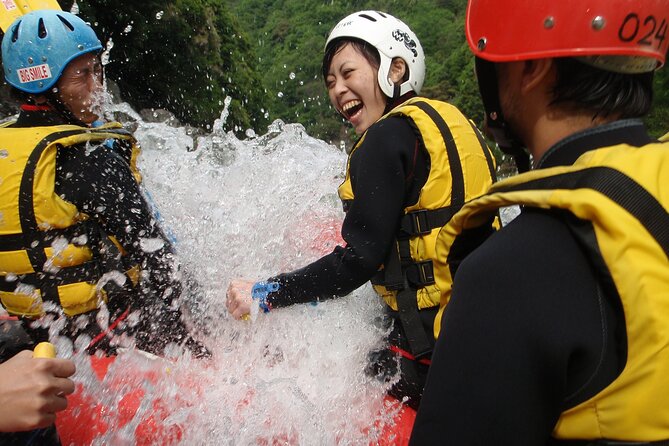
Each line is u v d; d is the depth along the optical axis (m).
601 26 0.68
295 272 1.51
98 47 1.69
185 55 16.25
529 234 0.68
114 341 1.59
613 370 0.64
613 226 0.61
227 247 2.09
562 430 0.69
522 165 0.90
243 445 1.39
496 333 0.67
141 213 1.60
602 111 0.72
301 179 2.60
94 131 1.61
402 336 1.47
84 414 1.39
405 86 1.63
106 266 1.57
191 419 1.42
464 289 0.70
